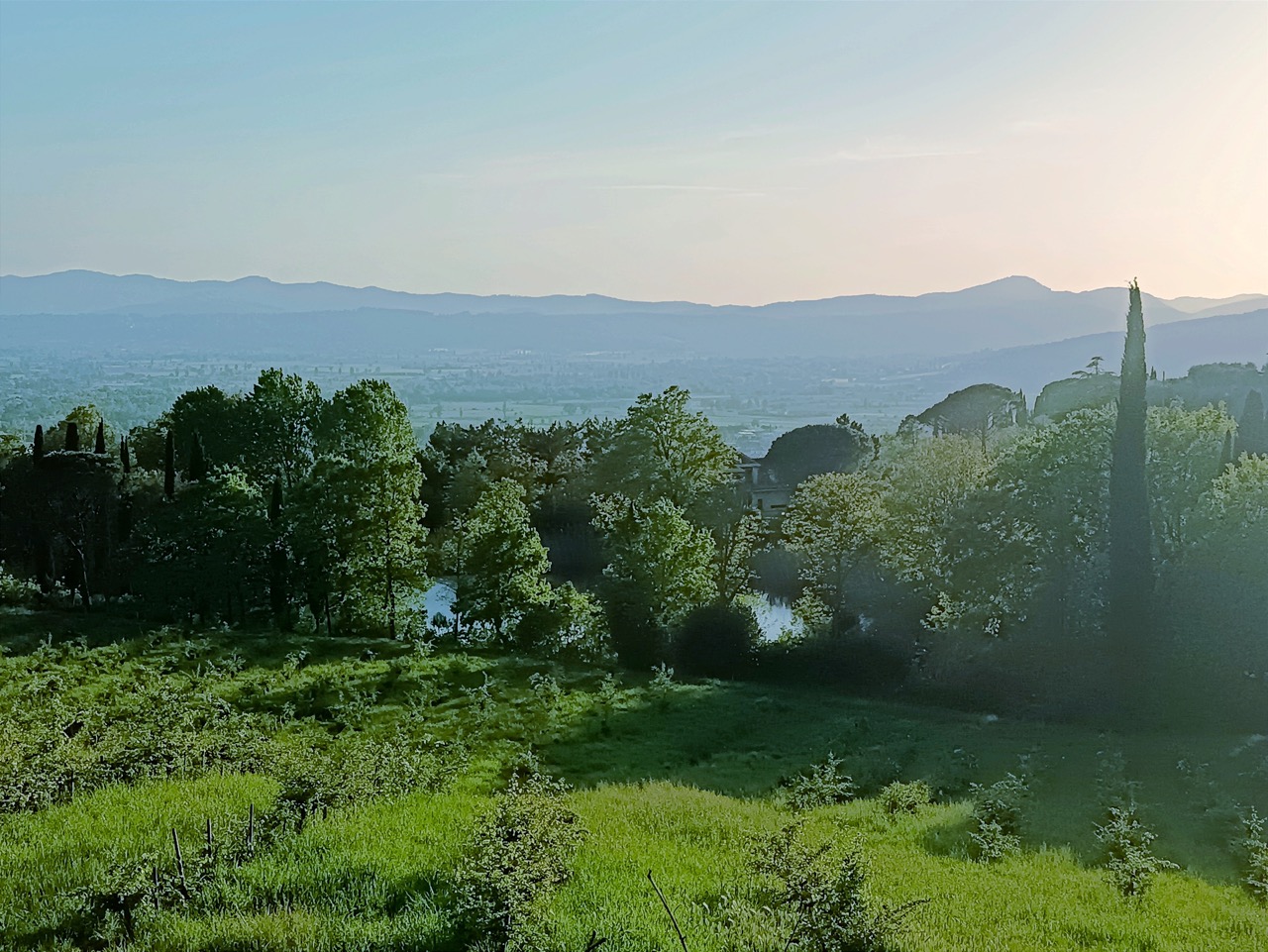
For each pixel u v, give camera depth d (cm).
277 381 10675
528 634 7825
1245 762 4306
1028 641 6406
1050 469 6644
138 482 9481
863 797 3900
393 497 8188
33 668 5750
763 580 11381
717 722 5594
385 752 3133
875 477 9719
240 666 6322
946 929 2023
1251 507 5947
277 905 1677
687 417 10181
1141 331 5859
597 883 1964
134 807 2409
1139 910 2403
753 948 1648
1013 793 3547
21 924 1583
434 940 1538
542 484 13888
